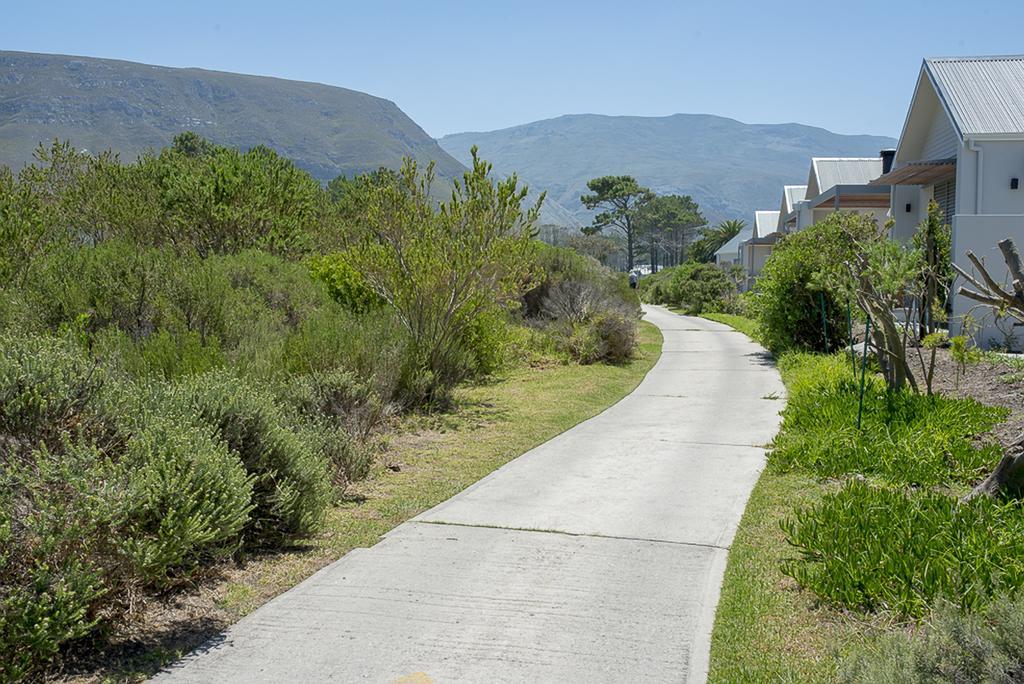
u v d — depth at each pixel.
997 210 19.08
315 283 15.07
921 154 24.28
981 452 7.61
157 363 8.88
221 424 5.85
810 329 18.31
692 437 9.95
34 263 11.90
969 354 10.33
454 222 12.51
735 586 5.15
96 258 11.57
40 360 5.23
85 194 17.48
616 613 4.80
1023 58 21.67
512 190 12.55
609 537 6.16
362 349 10.87
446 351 12.59
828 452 8.04
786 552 5.72
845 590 4.74
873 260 10.13
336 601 5.00
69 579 4.05
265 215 18.56
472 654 4.31
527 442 9.81
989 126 19.12
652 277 74.06
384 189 12.69
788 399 11.91
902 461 7.52
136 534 4.47
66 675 4.06
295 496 5.95
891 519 5.56
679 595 5.04
